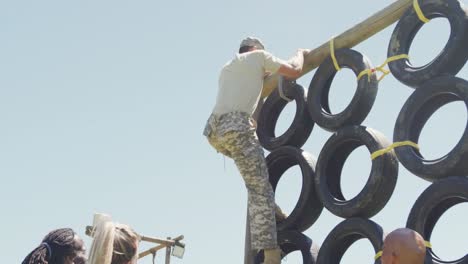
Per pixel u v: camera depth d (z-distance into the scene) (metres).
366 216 5.83
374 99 6.11
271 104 7.03
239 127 5.82
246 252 6.50
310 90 6.57
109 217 3.74
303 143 6.79
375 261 5.46
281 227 6.47
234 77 5.98
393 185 5.71
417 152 5.50
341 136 6.10
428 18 5.77
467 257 4.81
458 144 5.05
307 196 6.32
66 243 3.57
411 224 5.24
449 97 5.45
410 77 5.64
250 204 5.83
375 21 6.16
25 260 3.51
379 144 5.73
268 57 6.11
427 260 5.02
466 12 5.44
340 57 6.36
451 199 5.12
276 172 6.88
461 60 5.44
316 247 6.25
